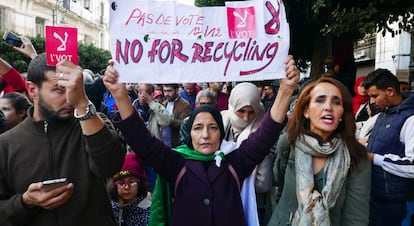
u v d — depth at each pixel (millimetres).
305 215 2141
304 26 9039
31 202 1679
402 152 2807
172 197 2297
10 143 1851
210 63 2225
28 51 3533
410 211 2717
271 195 2992
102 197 1941
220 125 2328
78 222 1843
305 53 11125
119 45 2152
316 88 2279
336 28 4637
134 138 2186
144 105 5383
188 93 6754
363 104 4324
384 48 13148
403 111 2840
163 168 2250
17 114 3266
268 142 2230
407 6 4254
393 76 3035
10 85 3617
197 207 2168
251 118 3125
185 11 2199
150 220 2281
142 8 2164
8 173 1829
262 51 2223
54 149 1856
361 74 17359
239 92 3117
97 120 1773
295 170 2293
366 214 2230
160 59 2193
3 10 25531
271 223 2361
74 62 1822
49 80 1803
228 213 2166
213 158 2277
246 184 2322
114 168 1851
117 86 2154
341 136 2299
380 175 2752
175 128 4891
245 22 2221
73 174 1854
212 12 2213
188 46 2207
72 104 1739
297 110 2336
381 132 2936
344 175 2209
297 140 2309
